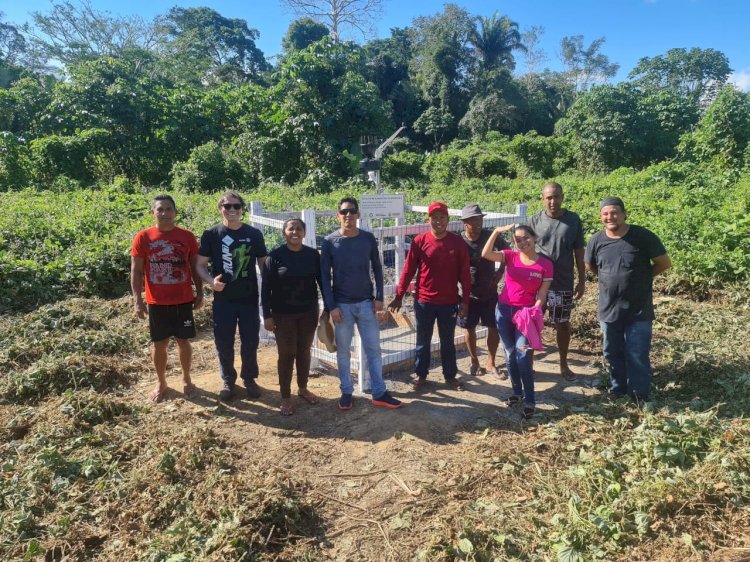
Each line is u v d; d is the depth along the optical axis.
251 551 2.99
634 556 2.90
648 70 49.72
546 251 5.15
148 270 4.66
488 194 17.19
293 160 21.00
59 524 3.20
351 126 21.16
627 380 4.80
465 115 43.25
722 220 8.95
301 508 3.39
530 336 4.40
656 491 3.28
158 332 4.75
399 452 4.05
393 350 5.73
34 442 4.03
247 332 4.80
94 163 20.50
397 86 46.53
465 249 4.81
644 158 25.72
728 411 4.30
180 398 4.97
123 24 36.91
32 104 21.33
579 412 4.51
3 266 7.86
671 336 6.12
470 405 4.80
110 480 3.62
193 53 44.44
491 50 47.19
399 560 2.99
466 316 5.15
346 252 4.54
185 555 2.89
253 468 3.80
